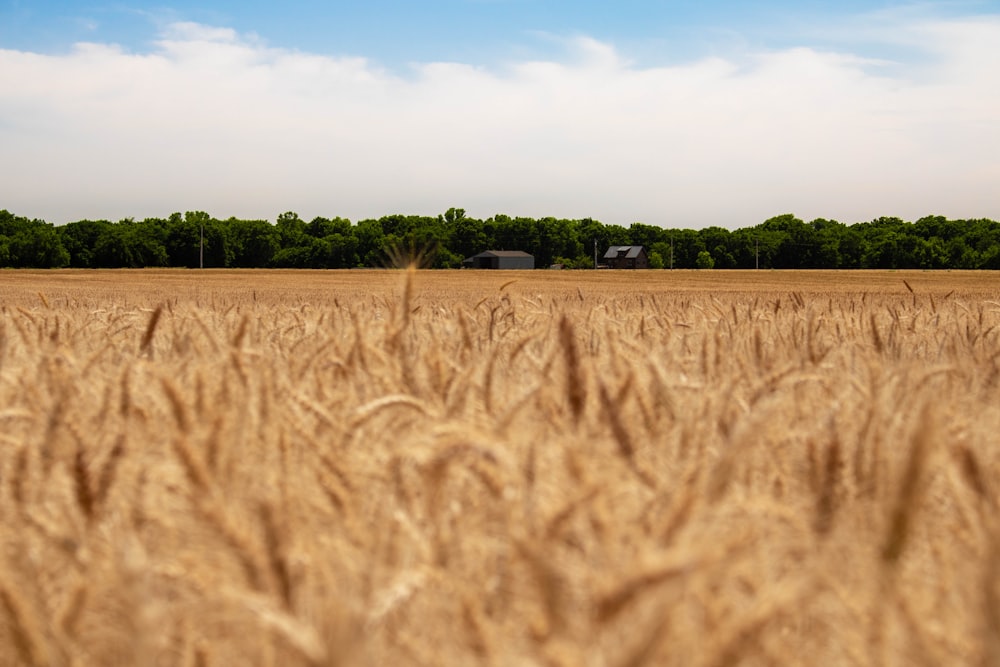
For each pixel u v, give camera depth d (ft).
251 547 4.71
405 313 13.05
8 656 4.93
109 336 20.15
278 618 4.13
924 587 5.56
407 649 4.82
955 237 625.82
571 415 8.09
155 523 6.02
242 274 311.06
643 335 20.13
